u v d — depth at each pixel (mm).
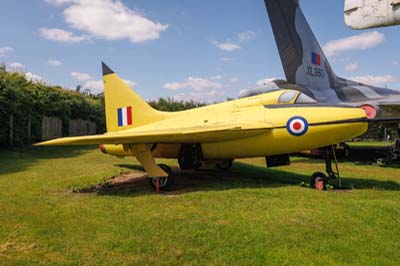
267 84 11664
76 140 6793
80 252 3521
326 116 6883
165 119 9844
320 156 14297
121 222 4539
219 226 4305
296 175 9383
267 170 10461
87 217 4812
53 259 3371
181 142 8133
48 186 7535
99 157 14992
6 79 17172
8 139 17406
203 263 3225
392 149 12891
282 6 11180
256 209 5184
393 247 3549
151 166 7250
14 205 5543
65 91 25359
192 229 4188
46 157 14844
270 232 4035
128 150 8469
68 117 24812
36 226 4387
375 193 6449
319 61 12086
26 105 19047
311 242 3703
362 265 3131
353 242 3693
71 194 6668
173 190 7215
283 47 11297
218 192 6660
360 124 6777
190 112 9305
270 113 7523
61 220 4656
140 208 5375
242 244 3678
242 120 7723
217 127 7133
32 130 20266
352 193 6465
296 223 4387
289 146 7359
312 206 5320
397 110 12188
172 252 3484
